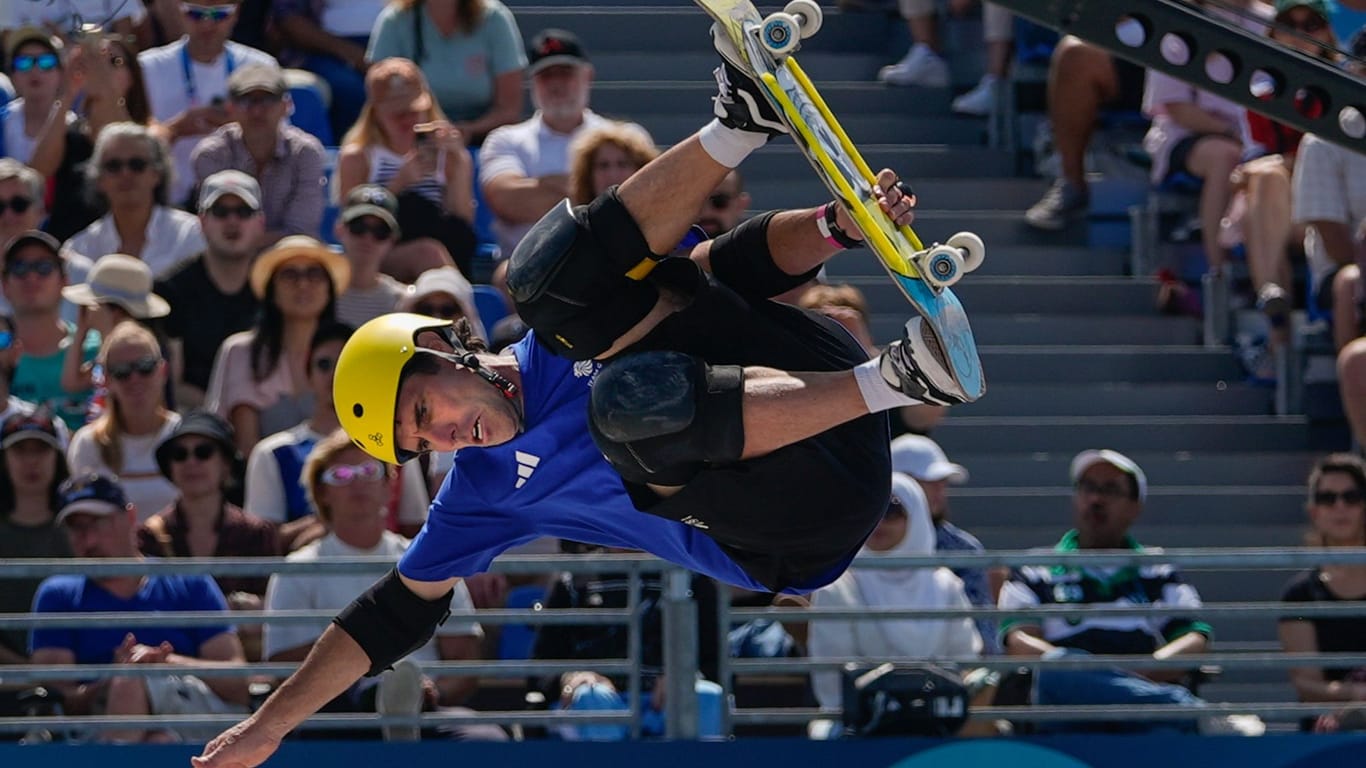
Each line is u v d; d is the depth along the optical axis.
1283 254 33.56
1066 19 15.59
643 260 13.89
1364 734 22.14
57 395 28.19
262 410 27.59
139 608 24.06
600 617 22.02
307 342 27.70
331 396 26.48
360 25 36.75
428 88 33.53
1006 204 36.53
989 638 26.02
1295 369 33.38
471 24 34.56
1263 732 24.97
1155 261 35.44
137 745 21.73
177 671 21.73
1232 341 34.56
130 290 28.45
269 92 31.12
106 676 21.62
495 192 31.84
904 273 12.36
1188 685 25.72
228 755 16.19
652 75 38.56
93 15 36.16
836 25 39.94
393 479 26.05
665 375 13.13
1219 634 31.56
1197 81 15.83
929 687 22.22
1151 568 25.88
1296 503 32.31
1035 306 35.03
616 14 39.25
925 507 25.61
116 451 26.50
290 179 31.47
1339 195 32.75
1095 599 25.70
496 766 21.73
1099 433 32.97
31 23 35.91
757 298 14.88
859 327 27.02
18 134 32.34
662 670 23.72
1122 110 36.75
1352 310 32.28
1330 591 26.11
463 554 15.60
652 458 13.38
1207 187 34.62
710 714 22.55
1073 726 24.73
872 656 25.00
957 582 25.48
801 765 21.81
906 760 21.91
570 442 14.78
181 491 24.95
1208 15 15.69
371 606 16.11
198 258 29.30
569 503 15.06
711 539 15.17
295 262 27.47
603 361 14.41
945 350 12.28
